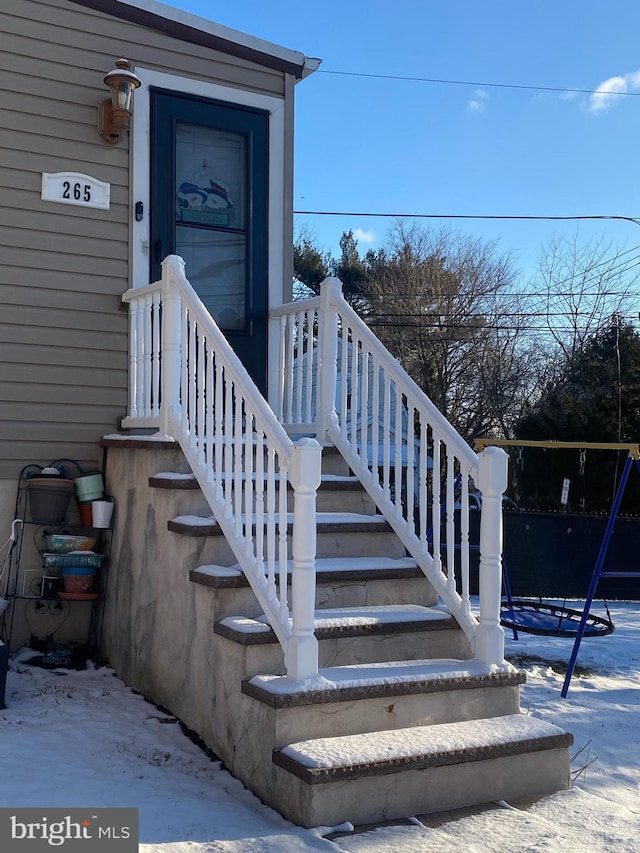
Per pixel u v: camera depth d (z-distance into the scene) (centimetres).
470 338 2433
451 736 343
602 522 1074
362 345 509
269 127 642
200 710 392
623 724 483
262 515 379
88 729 394
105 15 571
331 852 281
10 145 535
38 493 507
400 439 468
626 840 301
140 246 578
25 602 530
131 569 486
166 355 485
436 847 290
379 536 477
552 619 739
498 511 400
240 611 392
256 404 387
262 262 636
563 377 2295
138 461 489
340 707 343
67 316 549
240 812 316
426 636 410
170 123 596
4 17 537
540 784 353
